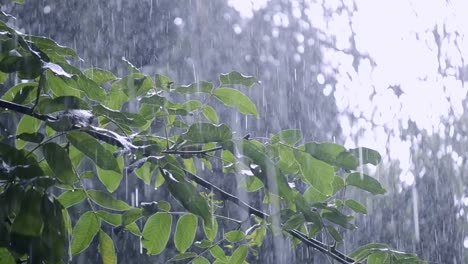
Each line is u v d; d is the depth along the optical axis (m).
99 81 3.04
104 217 2.70
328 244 3.20
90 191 2.67
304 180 2.83
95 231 2.67
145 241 2.75
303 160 2.62
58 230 2.22
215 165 5.81
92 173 2.79
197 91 3.04
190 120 3.27
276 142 2.75
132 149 2.43
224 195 2.88
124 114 2.54
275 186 2.47
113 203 2.69
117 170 2.30
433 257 8.61
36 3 7.91
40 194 2.24
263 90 9.19
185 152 2.62
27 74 2.42
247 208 2.88
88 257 5.12
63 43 8.02
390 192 8.41
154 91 3.05
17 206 2.20
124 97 3.00
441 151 9.06
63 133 2.34
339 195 3.18
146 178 2.98
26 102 2.67
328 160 2.61
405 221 8.45
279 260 5.28
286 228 2.70
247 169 2.75
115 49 8.21
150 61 8.45
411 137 9.09
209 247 3.08
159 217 2.76
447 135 9.19
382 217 8.27
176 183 2.37
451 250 8.76
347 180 2.82
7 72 2.41
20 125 2.68
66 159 2.28
